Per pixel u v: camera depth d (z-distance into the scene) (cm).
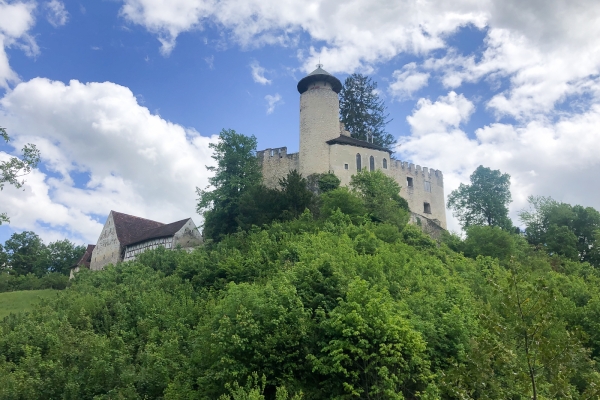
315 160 5809
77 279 5272
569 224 5841
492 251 4481
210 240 4916
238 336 1912
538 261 4347
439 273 3116
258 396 1560
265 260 3391
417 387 1944
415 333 1841
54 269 8469
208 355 2053
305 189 5034
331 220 4247
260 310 2056
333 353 1814
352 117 7431
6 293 5138
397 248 3559
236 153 5638
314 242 3291
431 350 1947
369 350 1862
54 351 2523
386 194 5031
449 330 2041
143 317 2986
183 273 3759
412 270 2862
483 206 6775
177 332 2616
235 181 5441
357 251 3334
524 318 1309
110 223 7006
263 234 4000
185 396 1948
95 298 3459
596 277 3975
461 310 2262
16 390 2159
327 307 2167
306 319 2050
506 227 6581
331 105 6038
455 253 4297
